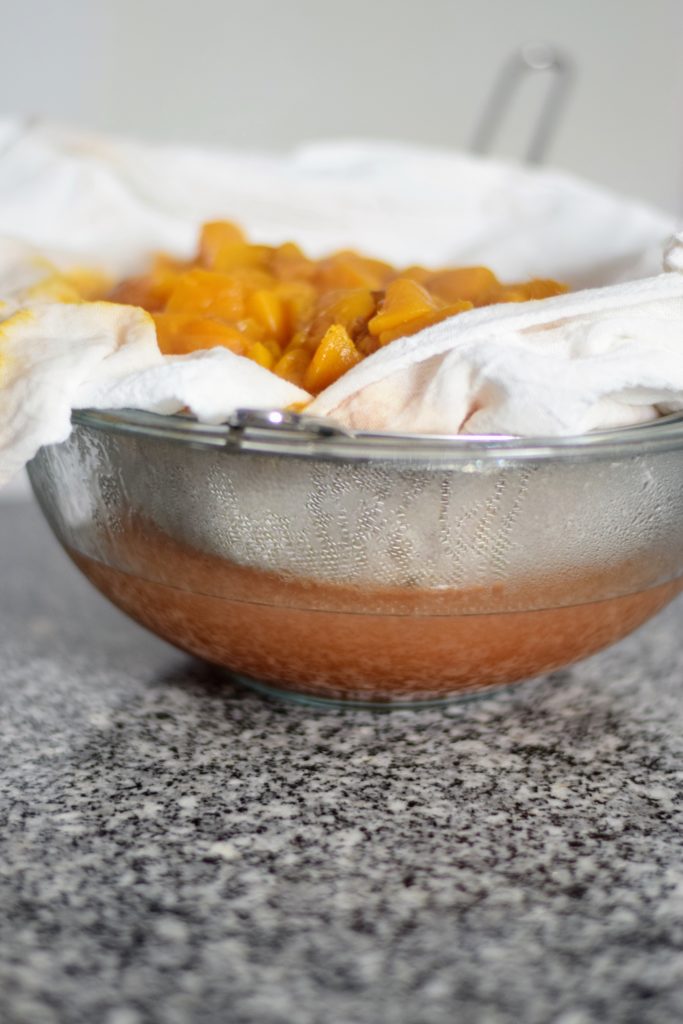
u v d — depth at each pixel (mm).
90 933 616
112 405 681
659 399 694
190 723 766
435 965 604
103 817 687
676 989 594
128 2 1950
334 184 1055
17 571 998
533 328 694
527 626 708
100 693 799
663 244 729
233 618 710
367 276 814
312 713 777
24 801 698
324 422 652
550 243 985
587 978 599
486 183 1056
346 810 694
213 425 673
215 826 681
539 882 648
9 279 831
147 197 1047
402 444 655
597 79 2195
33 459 739
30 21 1921
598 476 680
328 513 671
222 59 2020
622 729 768
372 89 2092
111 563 732
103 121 1994
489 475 666
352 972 600
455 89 2117
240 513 679
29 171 1017
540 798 706
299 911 630
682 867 659
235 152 1112
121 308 718
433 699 763
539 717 779
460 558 681
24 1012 580
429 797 705
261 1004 585
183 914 627
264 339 757
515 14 2111
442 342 676
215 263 847
